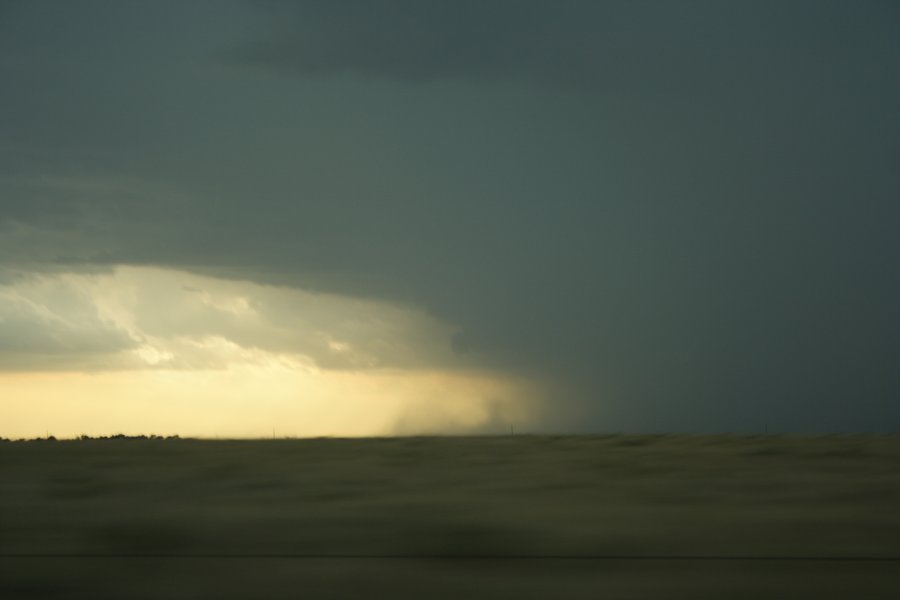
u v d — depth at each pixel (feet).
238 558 27.27
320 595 23.84
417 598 23.58
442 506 35.47
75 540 29.76
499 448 59.16
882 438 63.57
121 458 53.83
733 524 31.53
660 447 58.59
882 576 25.22
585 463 49.34
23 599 23.70
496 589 24.21
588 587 24.35
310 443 63.93
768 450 55.21
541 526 31.40
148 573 25.80
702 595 23.70
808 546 28.37
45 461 52.44
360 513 33.99
